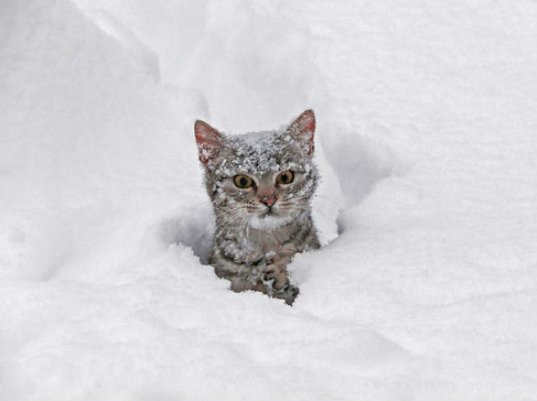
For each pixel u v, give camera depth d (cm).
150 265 175
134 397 159
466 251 170
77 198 184
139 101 196
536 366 157
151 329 165
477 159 184
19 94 190
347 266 171
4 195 183
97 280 173
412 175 184
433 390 156
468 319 162
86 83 194
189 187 187
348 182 192
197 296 169
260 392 158
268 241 176
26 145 188
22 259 176
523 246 169
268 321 165
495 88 193
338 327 163
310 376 159
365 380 158
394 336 162
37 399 159
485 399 155
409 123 191
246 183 174
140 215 182
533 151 183
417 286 167
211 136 176
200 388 158
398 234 175
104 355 162
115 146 191
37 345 165
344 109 194
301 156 176
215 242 178
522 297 163
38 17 195
